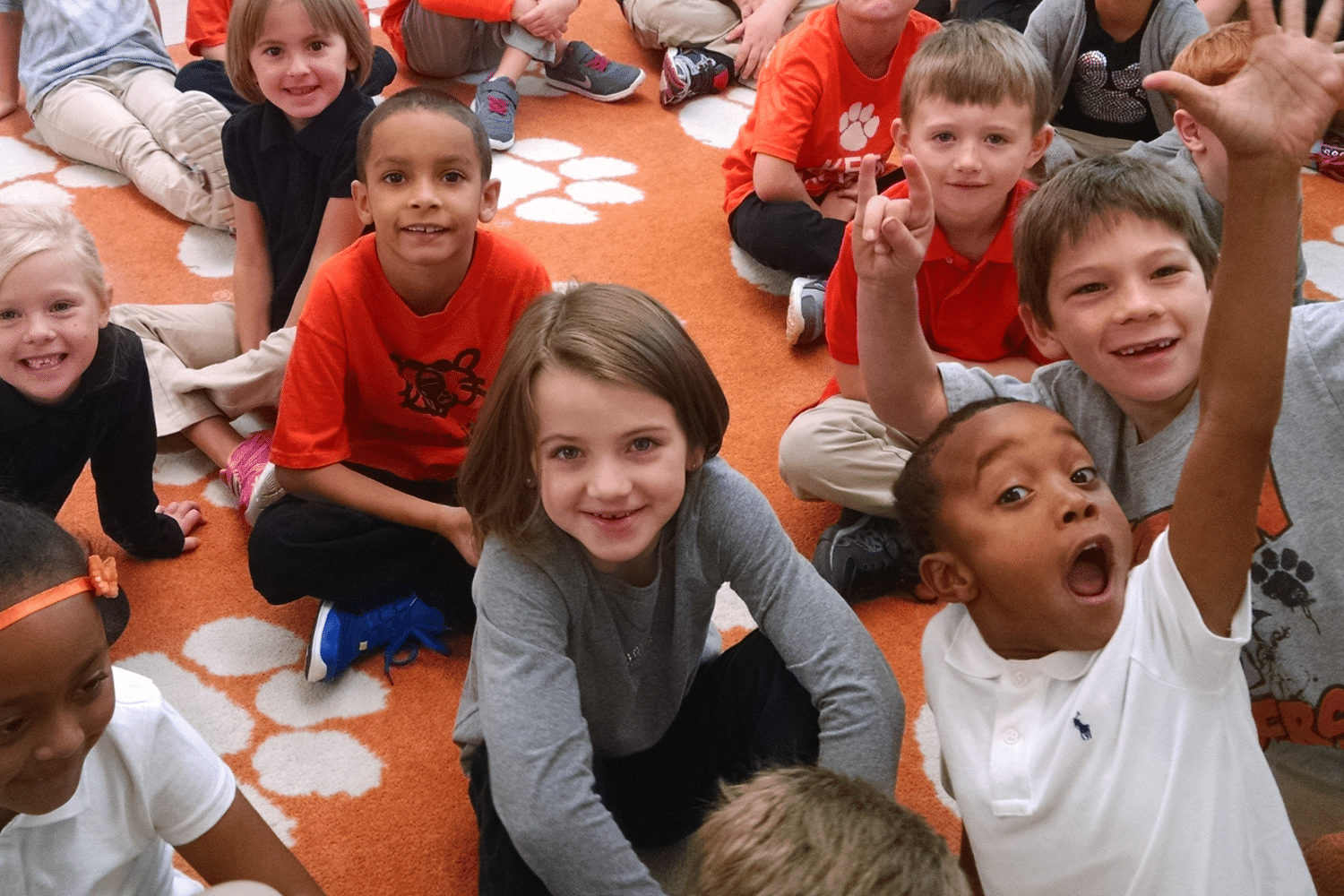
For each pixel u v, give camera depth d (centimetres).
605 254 199
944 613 91
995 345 148
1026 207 93
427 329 129
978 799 81
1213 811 75
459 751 120
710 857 62
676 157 232
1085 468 82
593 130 241
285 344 157
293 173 169
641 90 258
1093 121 201
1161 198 87
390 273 127
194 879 103
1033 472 81
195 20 229
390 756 119
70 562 69
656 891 87
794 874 58
